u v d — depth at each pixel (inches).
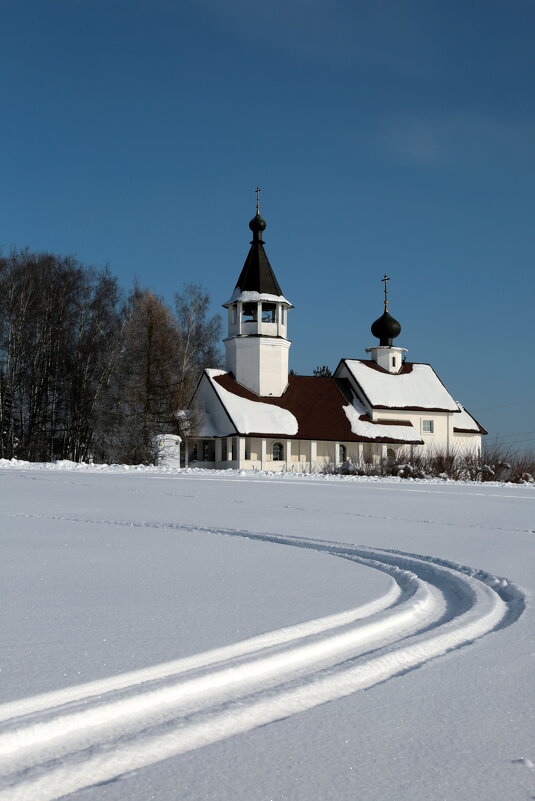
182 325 2425.0
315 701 179.6
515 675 201.3
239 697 177.0
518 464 1686.8
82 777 139.0
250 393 2343.8
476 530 536.1
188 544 427.2
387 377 2536.9
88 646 206.7
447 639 234.8
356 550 425.7
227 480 1111.0
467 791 139.6
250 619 240.8
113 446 1825.8
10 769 139.2
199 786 137.9
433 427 2488.9
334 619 244.7
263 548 412.5
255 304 2389.3
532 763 150.7
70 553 387.5
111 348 2171.5
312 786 139.5
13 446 1993.1
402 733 163.0
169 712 166.9
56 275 2151.8
